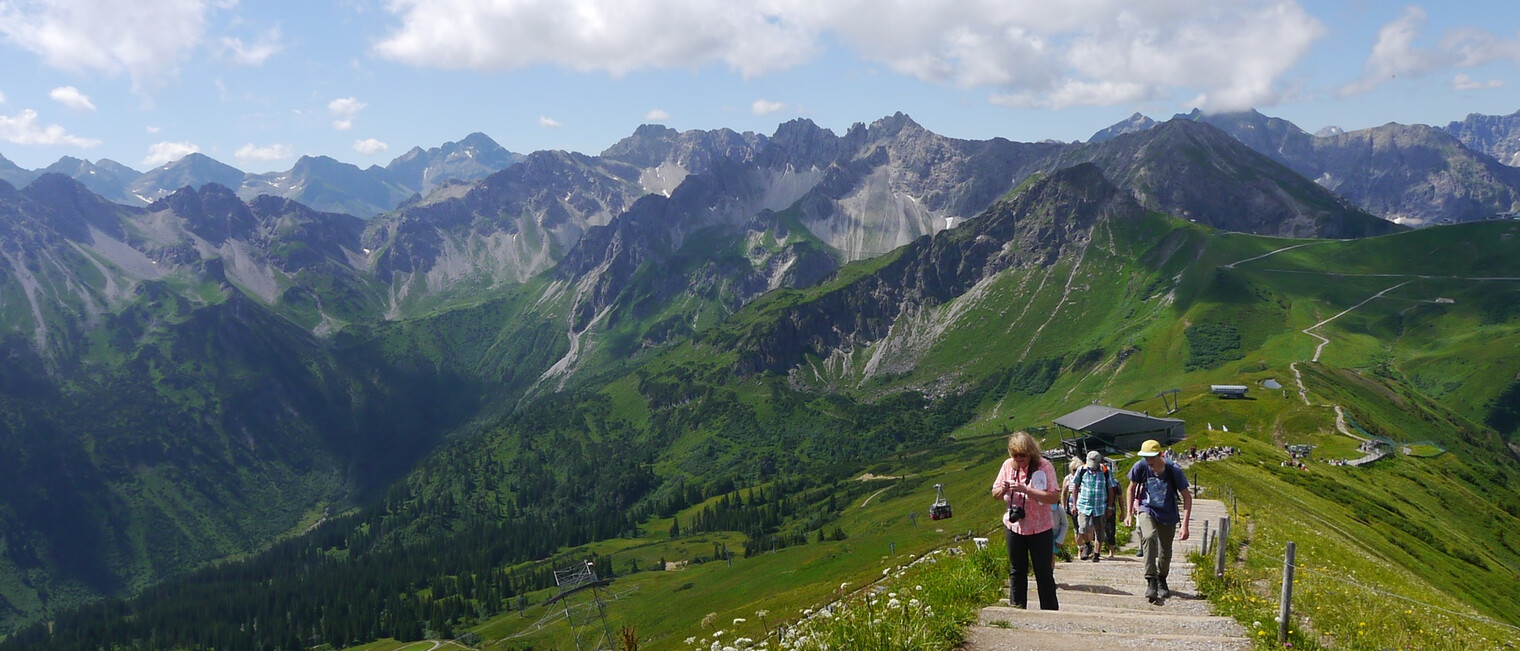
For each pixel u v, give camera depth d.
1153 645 17.52
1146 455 24.52
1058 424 109.62
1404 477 138.12
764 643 23.59
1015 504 20.19
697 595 156.50
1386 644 21.31
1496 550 118.62
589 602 197.25
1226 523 26.62
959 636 17.94
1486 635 29.39
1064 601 23.86
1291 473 98.94
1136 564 31.52
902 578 34.66
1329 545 47.72
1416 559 75.19
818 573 125.75
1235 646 17.77
